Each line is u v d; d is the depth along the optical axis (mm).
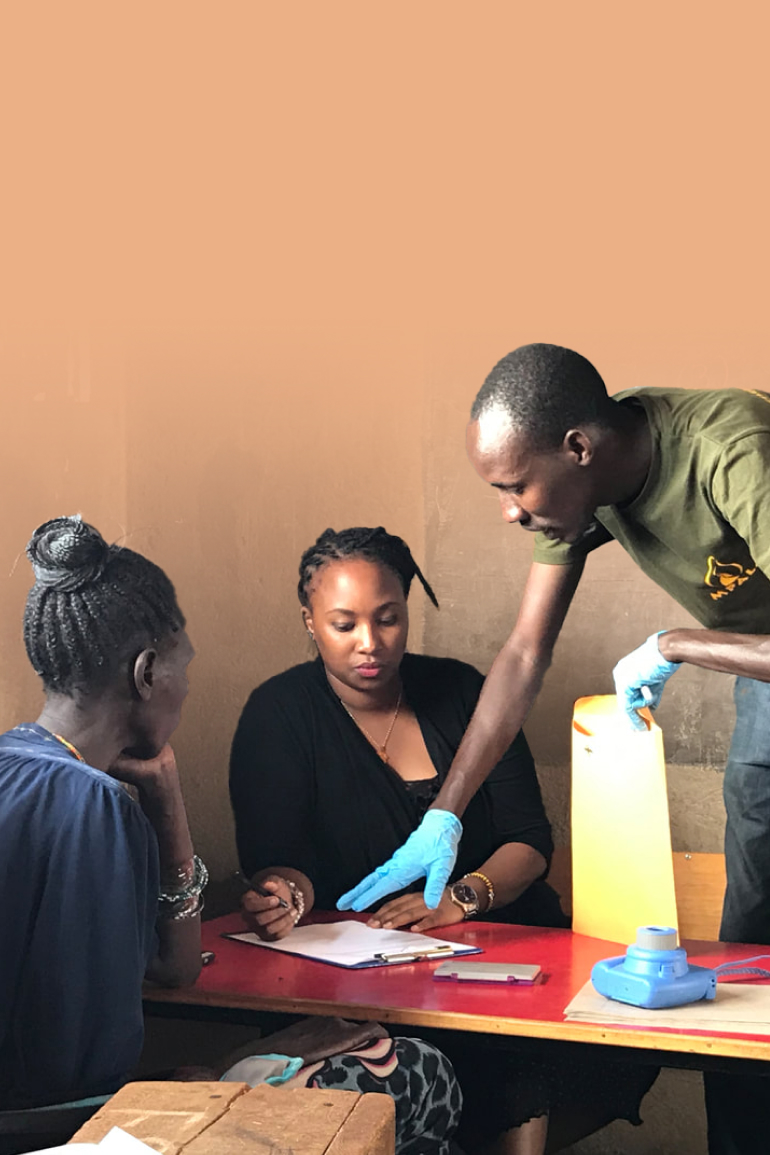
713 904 2807
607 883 2051
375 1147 996
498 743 2314
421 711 2584
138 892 1432
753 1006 1658
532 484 1898
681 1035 1551
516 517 1976
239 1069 1543
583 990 1756
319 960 1943
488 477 1928
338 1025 1676
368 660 2443
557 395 1862
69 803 1398
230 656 2982
